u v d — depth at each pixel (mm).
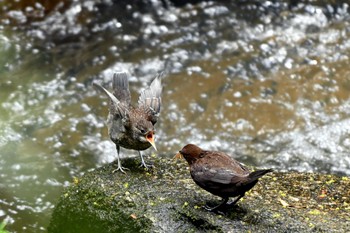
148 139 9828
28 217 11656
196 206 8859
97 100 14336
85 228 9336
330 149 13312
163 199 9039
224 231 8422
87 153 13180
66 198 9633
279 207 8984
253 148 13391
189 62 15344
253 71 15125
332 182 9898
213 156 8695
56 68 15102
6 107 13992
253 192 9453
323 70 15141
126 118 9852
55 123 13719
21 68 15062
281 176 10094
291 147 13383
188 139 13594
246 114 14102
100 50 15633
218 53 15586
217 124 13922
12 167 12680
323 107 14281
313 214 8836
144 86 14711
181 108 14227
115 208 9102
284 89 14680
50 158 12961
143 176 9789
